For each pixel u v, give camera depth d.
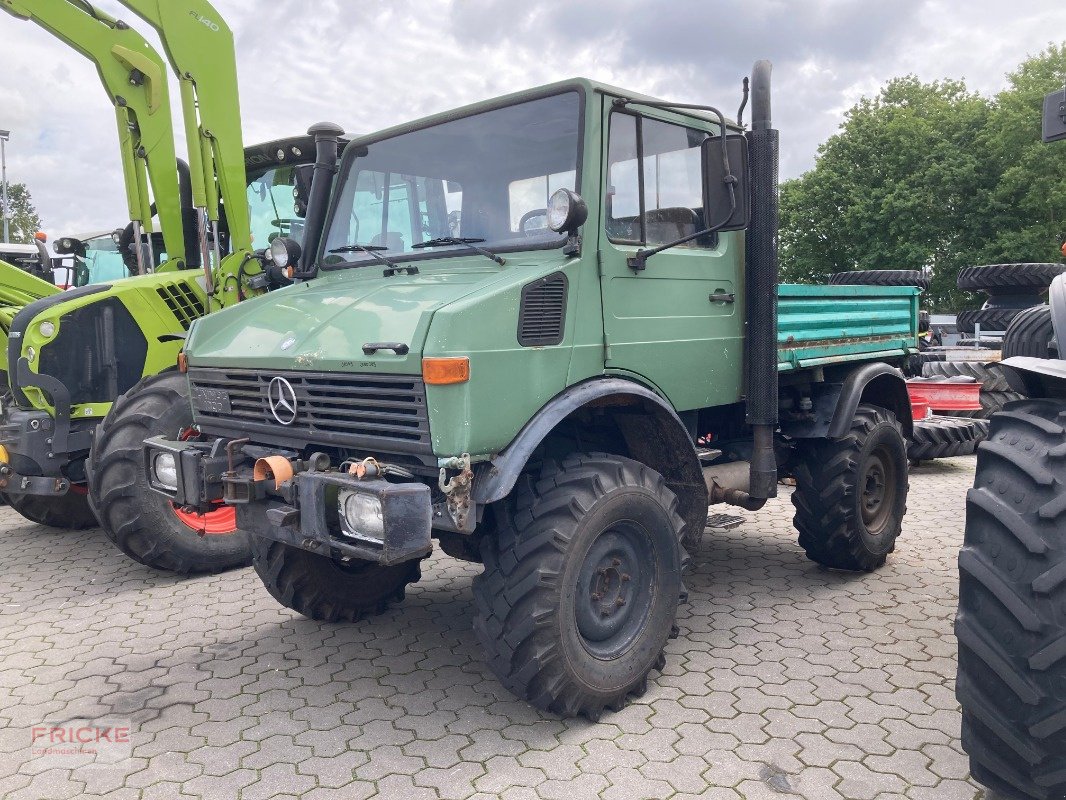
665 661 3.60
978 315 11.27
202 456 3.31
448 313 2.76
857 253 32.44
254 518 3.16
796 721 3.14
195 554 5.08
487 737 3.07
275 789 2.75
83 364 5.64
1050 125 2.96
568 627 2.99
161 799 2.71
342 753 2.97
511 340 2.95
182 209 6.64
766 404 3.96
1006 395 9.17
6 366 6.60
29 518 6.51
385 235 3.94
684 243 3.67
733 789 2.70
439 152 3.76
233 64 5.97
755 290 3.95
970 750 2.35
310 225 4.23
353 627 4.22
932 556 5.25
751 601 4.46
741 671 3.59
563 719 3.20
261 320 3.64
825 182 32.53
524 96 3.49
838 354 4.58
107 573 5.33
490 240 3.53
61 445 5.49
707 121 3.98
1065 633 2.07
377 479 2.78
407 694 3.45
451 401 2.76
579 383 3.23
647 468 3.35
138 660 3.85
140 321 5.82
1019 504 2.21
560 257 3.22
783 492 7.21
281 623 4.30
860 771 2.79
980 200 30.03
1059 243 28.75
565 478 3.11
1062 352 2.68
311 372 3.10
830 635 3.96
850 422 4.48
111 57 5.77
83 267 9.16
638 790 2.71
